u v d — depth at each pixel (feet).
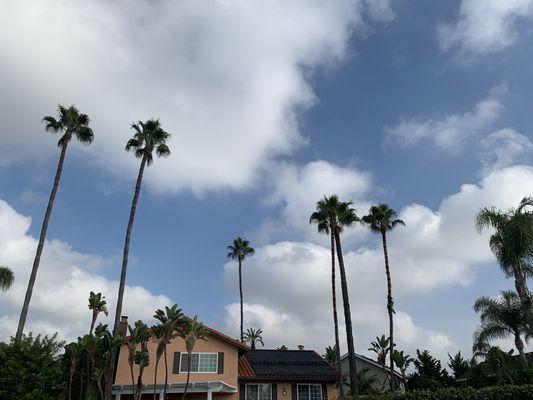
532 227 69.92
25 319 86.74
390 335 127.13
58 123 106.63
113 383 89.86
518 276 70.95
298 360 111.14
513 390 64.75
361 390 139.74
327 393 100.89
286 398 98.73
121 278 90.84
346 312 104.32
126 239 95.30
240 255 203.41
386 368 157.99
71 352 78.59
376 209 140.67
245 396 97.30
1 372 69.62
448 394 65.77
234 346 98.89
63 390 78.23
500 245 74.18
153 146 107.04
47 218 97.19
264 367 105.09
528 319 68.95
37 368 72.54
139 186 101.76
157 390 86.99
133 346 81.15
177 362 94.27
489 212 74.84
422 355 149.07
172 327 82.99
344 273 109.40
